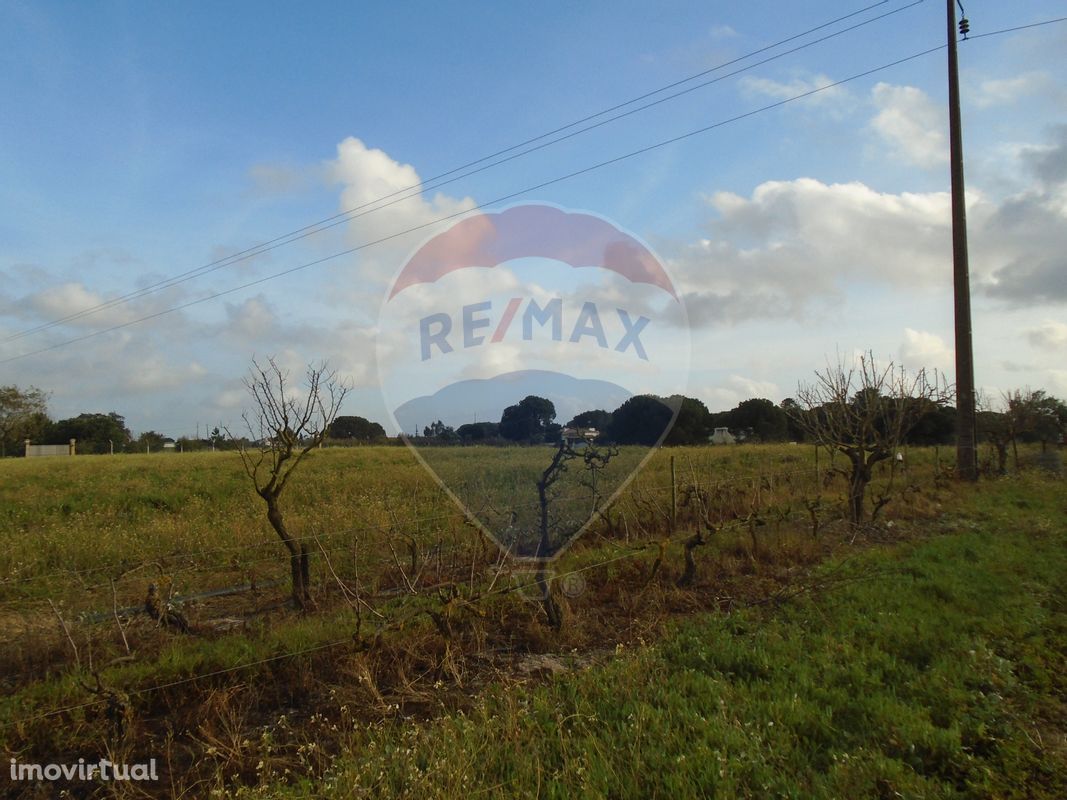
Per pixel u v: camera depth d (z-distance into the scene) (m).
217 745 3.99
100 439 56.19
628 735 3.89
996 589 6.77
